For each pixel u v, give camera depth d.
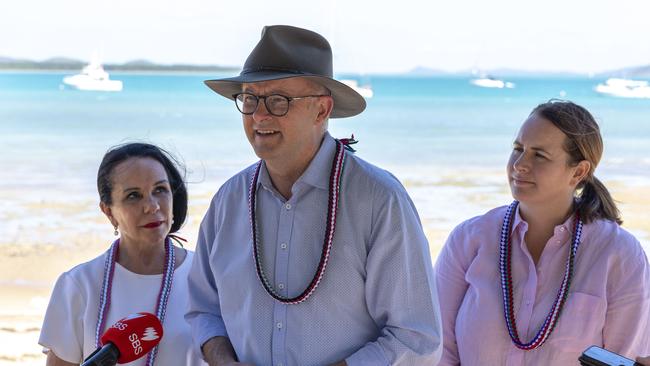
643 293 2.57
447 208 14.93
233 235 2.47
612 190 15.58
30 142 25.48
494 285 2.71
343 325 2.29
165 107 35.66
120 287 2.69
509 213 2.76
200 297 2.61
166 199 2.72
